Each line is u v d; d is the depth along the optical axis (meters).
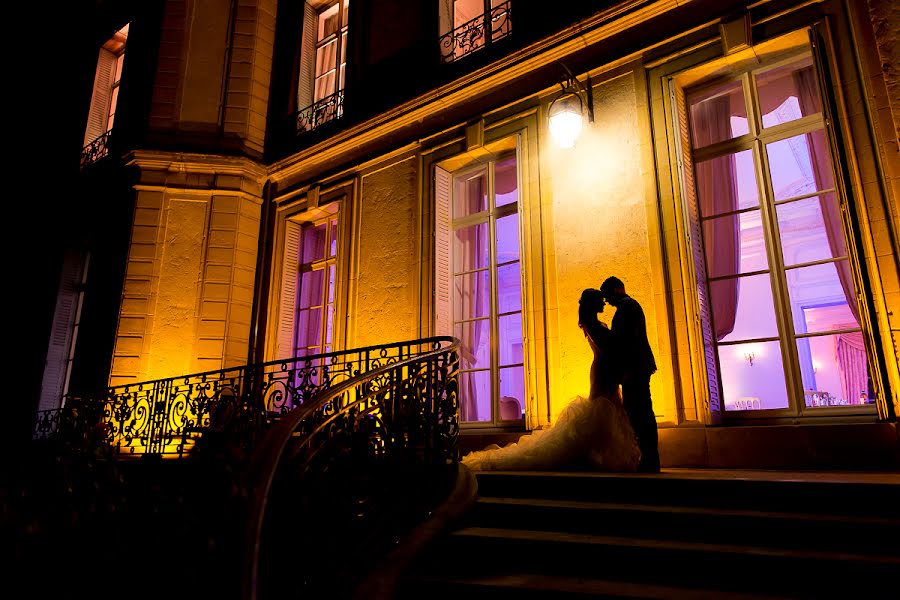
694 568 2.61
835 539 2.63
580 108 6.14
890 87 4.61
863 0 4.84
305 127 9.23
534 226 6.30
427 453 3.73
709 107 5.76
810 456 4.36
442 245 7.16
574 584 2.59
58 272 10.21
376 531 3.01
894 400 4.20
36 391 9.77
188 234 8.79
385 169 7.83
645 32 5.99
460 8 8.38
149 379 8.22
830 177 4.91
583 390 5.62
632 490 3.35
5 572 2.29
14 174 10.81
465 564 3.04
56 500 2.64
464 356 6.90
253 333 8.60
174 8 9.86
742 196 6.14
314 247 8.99
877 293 4.38
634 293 5.50
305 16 9.82
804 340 5.79
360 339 7.46
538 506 3.28
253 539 2.24
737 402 6.19
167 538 2.39
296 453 2.67
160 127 9.27
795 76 5.33
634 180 5.73
